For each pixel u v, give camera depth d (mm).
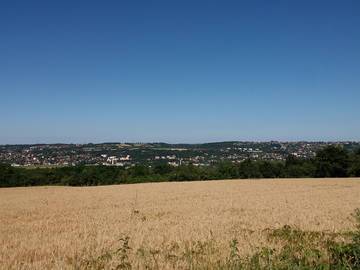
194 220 18969
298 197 34906
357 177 77312
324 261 8625
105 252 10969
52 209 27312
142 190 48875
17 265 9617
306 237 12773
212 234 14016
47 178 88000
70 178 87812
